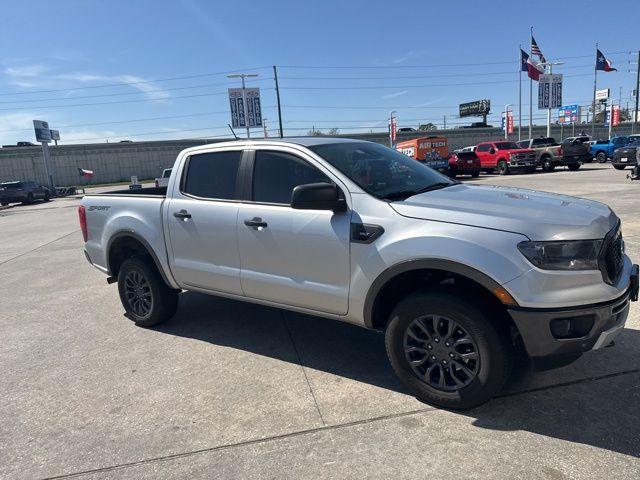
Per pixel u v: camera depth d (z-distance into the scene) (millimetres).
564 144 26609
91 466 2844
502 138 64312
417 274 3338
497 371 2977
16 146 60312
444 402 3186
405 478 2592
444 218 3082
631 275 3201
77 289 7012
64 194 42000
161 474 2734
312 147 3799
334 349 4301
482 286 3066
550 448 2764
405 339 3281
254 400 3477
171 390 3693
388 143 64188
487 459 2701
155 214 4645
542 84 39125
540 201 3375
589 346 2816
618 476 2510
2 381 4027
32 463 2902
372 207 3342
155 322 5020
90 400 3613
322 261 3543
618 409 3104
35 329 5301
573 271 2781
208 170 4359
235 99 42750
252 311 5426
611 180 18141
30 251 10930
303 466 2734
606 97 62469
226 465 2781
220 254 4176
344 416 3211
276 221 3758
